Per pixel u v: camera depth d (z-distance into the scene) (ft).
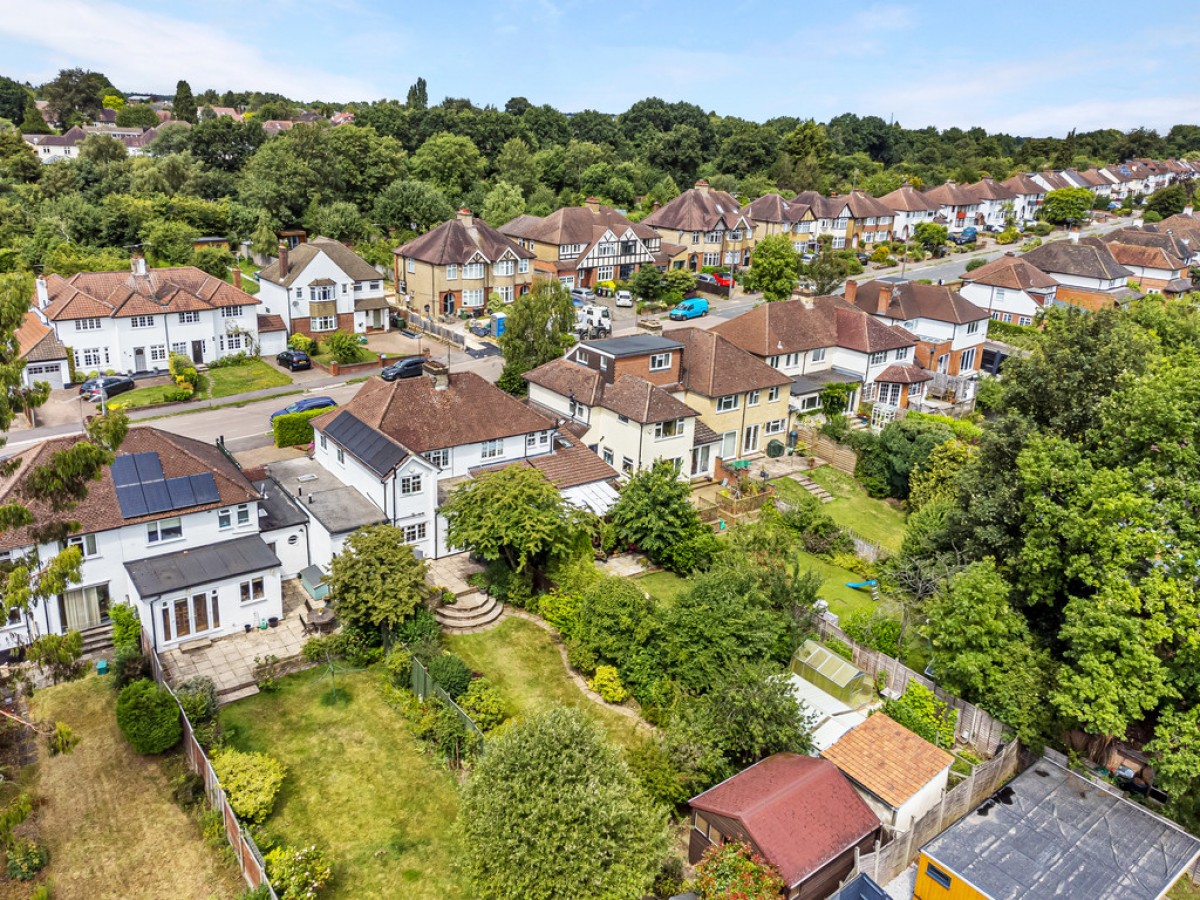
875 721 119.85
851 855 102.63
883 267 451.53
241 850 97.40
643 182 550.36
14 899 93.76
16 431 209.36
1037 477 133.28
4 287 103.04
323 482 171.12
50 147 567.18
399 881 99.04
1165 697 120.57
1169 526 121.49
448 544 153.58
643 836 92.48
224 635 138.21
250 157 449.06
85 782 110.22
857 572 175.63
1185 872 109.40
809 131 598.34
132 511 136.26
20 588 100.27
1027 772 121.90
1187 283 393.70
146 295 261.85
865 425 246.47
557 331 237.86
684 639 127.44
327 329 298.76
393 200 409.49
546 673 136.15
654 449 191.93
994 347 296.71
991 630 126.93
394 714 125.29
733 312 359.05
